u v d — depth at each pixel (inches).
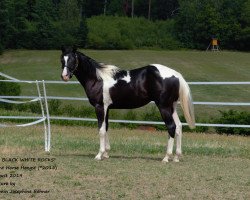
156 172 409.1
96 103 456.1
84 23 3149.6
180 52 3014.3
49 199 332.5
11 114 866.1
